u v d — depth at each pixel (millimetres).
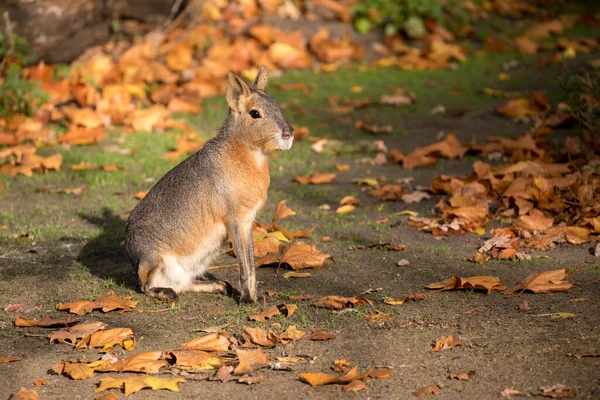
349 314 9219
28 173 14625
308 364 8094
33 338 8930
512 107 17656
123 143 16438
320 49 21719
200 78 19828
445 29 23391
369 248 11383
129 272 10820
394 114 18203
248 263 9805
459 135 16641
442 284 9742
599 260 10375
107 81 19141
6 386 7828
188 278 10164
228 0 23141
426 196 13234
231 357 8352
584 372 7504
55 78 18984
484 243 11117
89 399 7559
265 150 9836
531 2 25922
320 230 12172
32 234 12078
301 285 10203
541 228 11414
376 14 22922
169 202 10008
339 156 15938
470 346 8211
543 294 9406
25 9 18719
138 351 8516
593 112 14820
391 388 7512
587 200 11797
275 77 20688
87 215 12945
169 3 21297
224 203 9781
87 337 8734
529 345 8117
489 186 12930
